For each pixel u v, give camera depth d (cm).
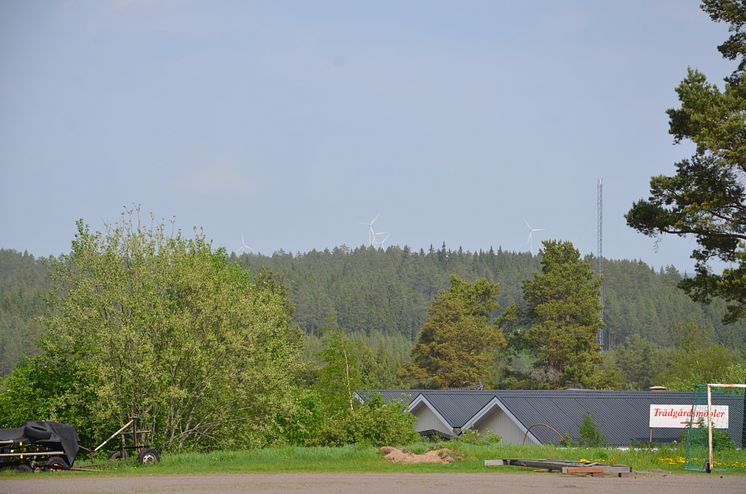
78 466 3616
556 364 13962
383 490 2705
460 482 2956
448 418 6438
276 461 3700
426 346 14375
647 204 5506
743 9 5509
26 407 5044
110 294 4869
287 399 4972
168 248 5062
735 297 5381
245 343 4881
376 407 5006
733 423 5788
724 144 5084
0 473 3331
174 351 4772
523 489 2759
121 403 4750
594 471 3300
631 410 6391
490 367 14462
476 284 15375
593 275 14975
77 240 4994
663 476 3300
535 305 14462
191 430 4900
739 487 2919
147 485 2869
